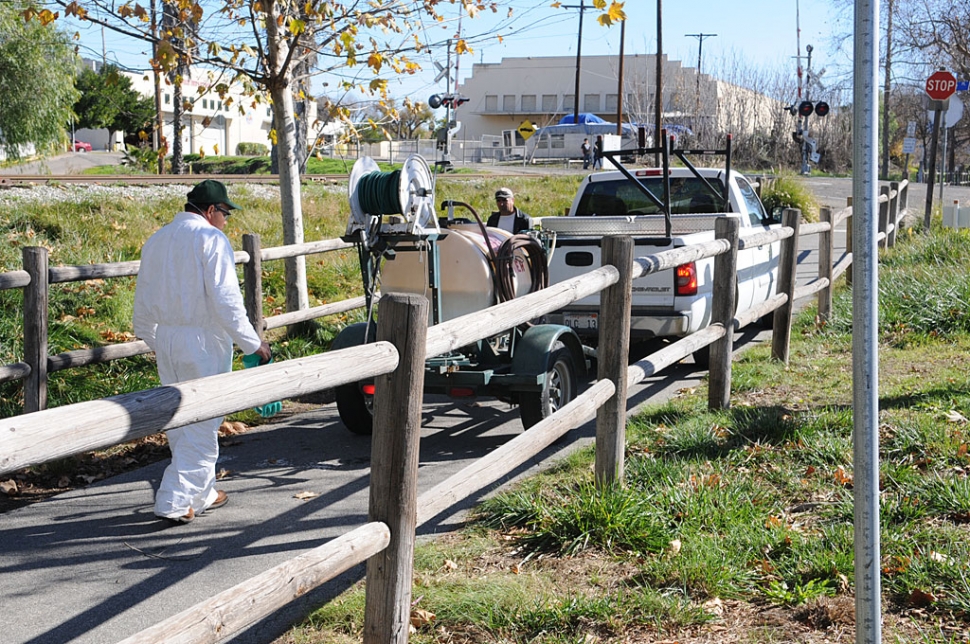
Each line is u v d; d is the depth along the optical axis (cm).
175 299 489
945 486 477
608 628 376
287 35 966
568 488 520
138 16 893
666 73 6081
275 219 1504
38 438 203
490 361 673
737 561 422
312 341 987
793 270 840
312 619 394
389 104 1005
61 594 430
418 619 382
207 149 5925
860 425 290
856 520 294
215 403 253
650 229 825
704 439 590
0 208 1306
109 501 563
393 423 330
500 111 7994
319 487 582
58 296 966
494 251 656
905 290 1017
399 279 648
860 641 295
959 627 361
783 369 818
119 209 1416
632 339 838
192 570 457
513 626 379
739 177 1022
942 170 1964
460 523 496
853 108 285
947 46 2556
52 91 2522
